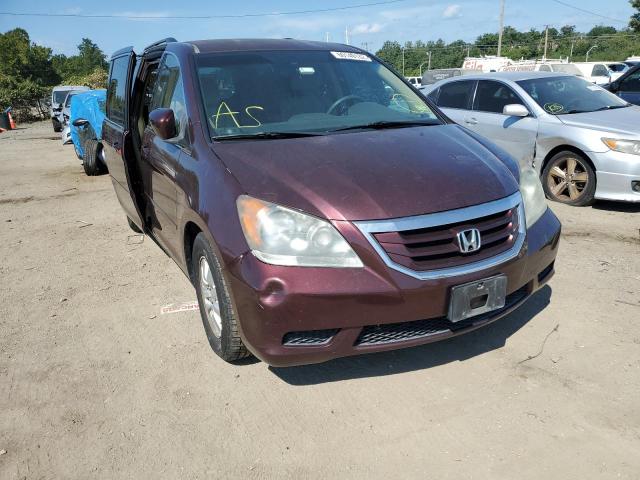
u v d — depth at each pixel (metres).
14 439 2.78
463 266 2.69
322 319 2.58
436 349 3.37
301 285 2.56
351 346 2.67
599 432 2.60
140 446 2.68
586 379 3.01
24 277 5.04
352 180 2.77
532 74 7.61
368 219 2.60
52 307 4.33
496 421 2.71
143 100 4.68
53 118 24.30
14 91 40.72
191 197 3.15
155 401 3.02
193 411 2.92
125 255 5.52
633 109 6.90
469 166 3.01
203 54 3.92
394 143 3.23
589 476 2.35
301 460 2.53
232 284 2.73
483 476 2.38
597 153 6.06
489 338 3.47
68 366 3.43
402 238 2.60
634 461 2.42
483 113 7.53
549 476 2.36
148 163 4.22
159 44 4.59
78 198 8.48
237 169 2.96
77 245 5.96
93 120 10.03
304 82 3.86
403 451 2.55
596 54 75.12
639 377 3.01
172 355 3.49
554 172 6.58
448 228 2.69
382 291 2.57
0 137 24.42
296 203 2.67
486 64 31.55
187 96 3.62
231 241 2.73
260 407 2.92
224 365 3.32
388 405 2.88
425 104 4.09
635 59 33.94
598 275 4.36
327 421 2.78
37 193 9.05
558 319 3.67
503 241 2.88
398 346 2.72
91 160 10.07
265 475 2.45
